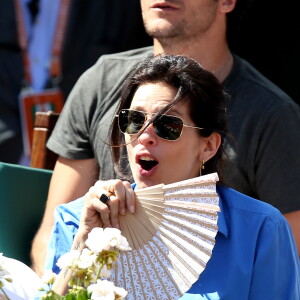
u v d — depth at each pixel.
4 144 19.80
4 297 9.51
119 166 11.09
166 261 9.26
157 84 10.09
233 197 10.74
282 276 10.48
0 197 13.14
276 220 10.55
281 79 19.97
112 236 7.91
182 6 13.81
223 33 14.22
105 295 7.63
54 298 8.16
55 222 10.84
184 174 10.15
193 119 10.13
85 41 19.95
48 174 13.91
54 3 19.72
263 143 13.38
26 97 19.86
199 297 9.95
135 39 20.27
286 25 19.55
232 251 10.27
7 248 13.09
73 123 14.08
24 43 19.75
